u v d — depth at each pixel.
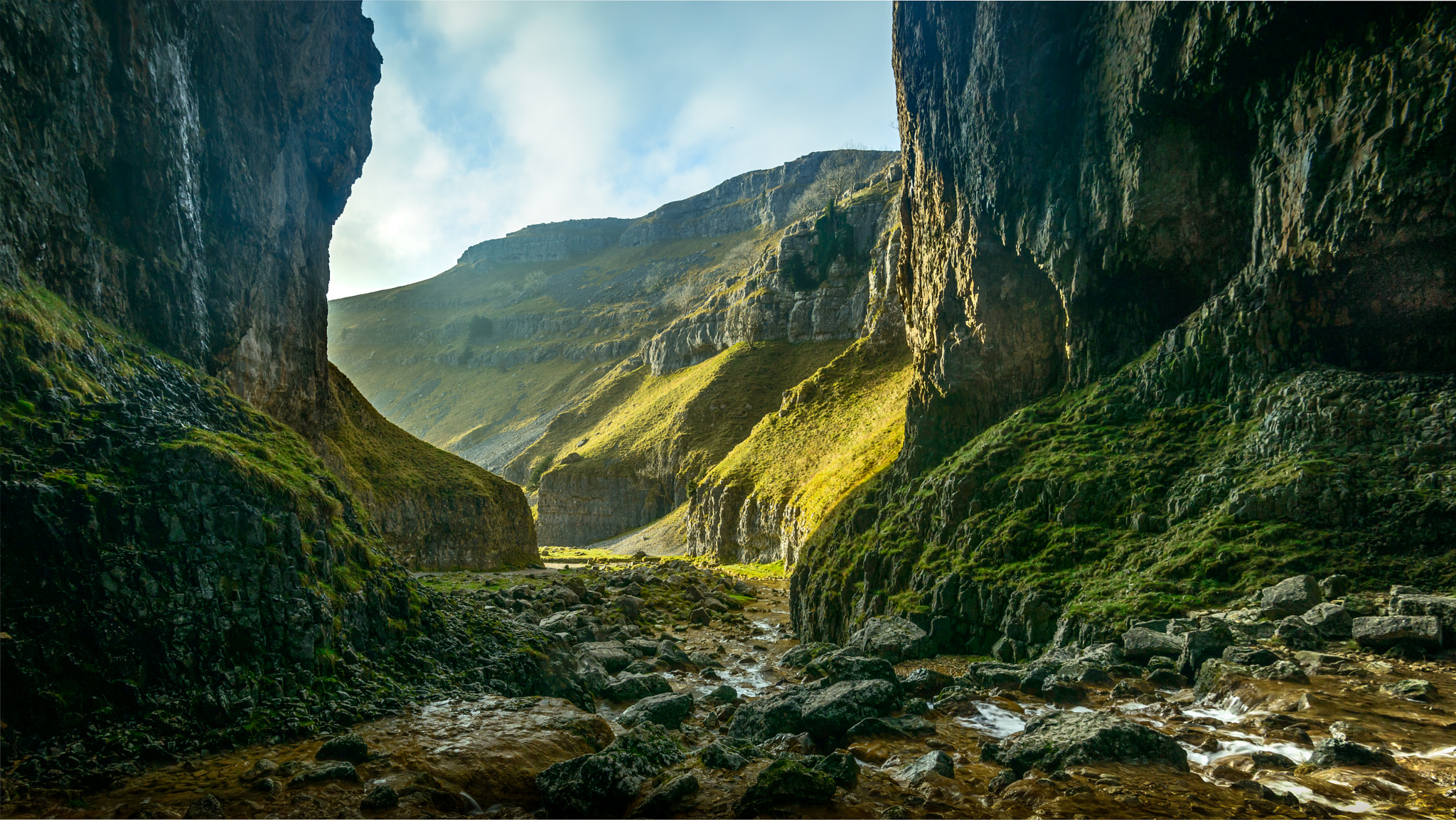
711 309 174.75
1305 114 20.12
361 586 15.45
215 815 8.56
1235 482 18.70
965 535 23.47
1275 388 19.83
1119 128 24.77
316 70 38.44
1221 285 23.31
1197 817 7.98
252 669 12.15
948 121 32.03
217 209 26.02
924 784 9.70
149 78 20.59
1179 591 16.91
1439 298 17.81
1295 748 9.97
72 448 12.49
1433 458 16.12
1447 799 7.99
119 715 10.54
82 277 17.75
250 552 12.97
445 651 16.19
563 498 143.12
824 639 27.83
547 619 27.41
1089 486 21.36
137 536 12.06
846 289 140.88
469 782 10.37
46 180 16.67
